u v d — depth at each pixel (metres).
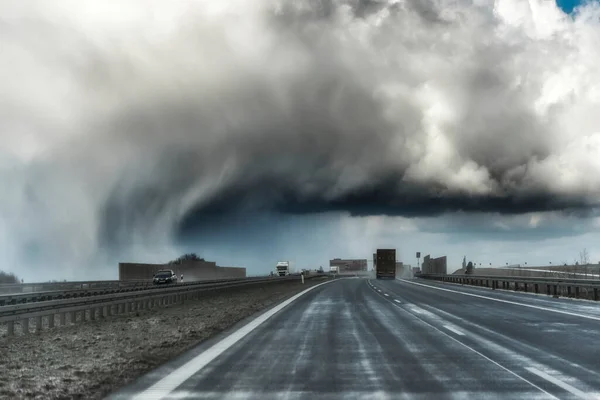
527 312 24.17
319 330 17.98
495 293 41.72
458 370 10.87
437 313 24.00
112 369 11.66
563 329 17.67
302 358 12.45
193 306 32.06
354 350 13.56
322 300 34.41
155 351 14.13
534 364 11.48
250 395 8.92
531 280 40.97
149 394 9.13
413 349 13.66
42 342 16.86
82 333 18.98
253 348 14.11
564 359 12.09
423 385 9.52
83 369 11.82
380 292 44.41
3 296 25.41
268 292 49.81
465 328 18.14
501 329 17.77
